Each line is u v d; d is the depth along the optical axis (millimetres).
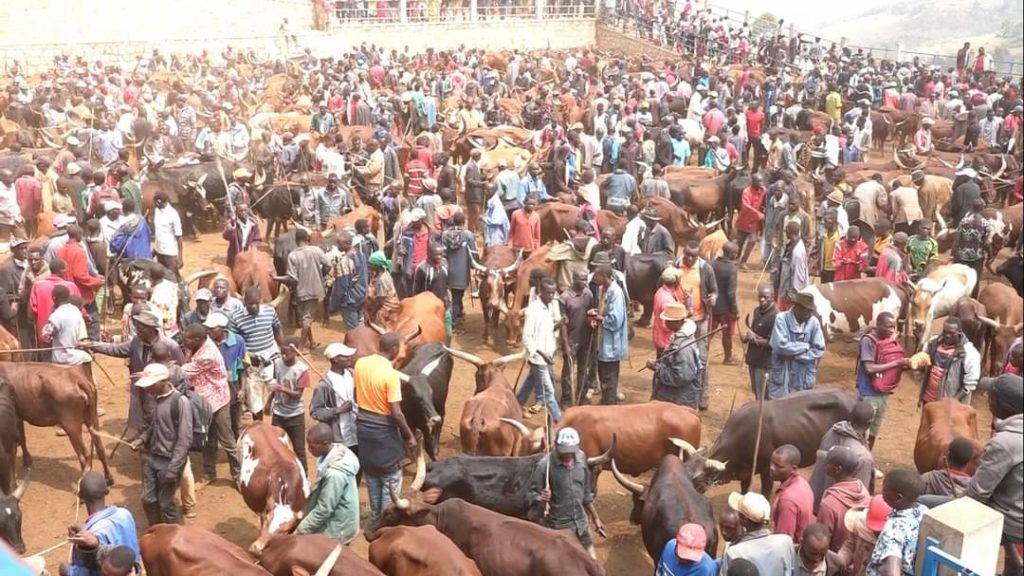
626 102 30609
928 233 15852
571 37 50562
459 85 36250
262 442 9438
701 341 13125
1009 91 31266
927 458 9984
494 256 16062
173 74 37031
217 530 10391
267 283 14922
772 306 11867
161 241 16062
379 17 46312
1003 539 6262
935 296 14234
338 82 33375
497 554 7953
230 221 16516
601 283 12078
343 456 8562
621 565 9781
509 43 48938
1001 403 6367
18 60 37188
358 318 14930
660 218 18703
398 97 31656
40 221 17734
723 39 44406
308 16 44469
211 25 41906
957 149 28828
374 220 18578
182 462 9391
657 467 10164
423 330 12828
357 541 10133
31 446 12234
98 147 23672
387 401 9359
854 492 7539
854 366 15094
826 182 19938
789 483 7887
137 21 40062
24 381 10680
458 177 23562
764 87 34969
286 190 20172
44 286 12266
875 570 6461
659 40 47500
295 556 7668
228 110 27875
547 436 9773
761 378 12016
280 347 10492
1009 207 19031
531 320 11773
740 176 20906
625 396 13750
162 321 12391
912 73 38250
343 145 22172
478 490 9016
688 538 7098
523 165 22547
